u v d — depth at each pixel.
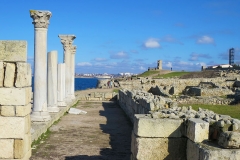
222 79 50.25
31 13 15.59
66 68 28.36
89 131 16.44
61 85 24.05
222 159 6.75
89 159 11.16
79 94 39.06
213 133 7.75
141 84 52.38
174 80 51.03
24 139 9.50
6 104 9.28
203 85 43.75
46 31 16.03
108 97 37.75
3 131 9.32
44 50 15.95
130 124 19.14
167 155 8.29
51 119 17.70
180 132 8.30
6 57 9.23
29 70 9.84
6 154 9.35
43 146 12.89
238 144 6.80
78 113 23.72
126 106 24.34
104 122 19.75
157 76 72.56
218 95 34.84
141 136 8.27
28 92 9.81
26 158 9.82
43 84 16.08
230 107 24.19
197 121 7.77
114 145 13.36
